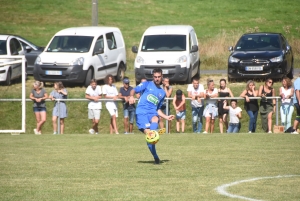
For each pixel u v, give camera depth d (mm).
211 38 93062
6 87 57906
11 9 121938
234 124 42656
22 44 64125
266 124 42781
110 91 45250
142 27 112250
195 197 20078
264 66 55750
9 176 24156
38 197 20297
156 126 26516
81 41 59125
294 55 77438
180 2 131875
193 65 59688
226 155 29312
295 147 32125
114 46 62469
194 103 44000
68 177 23812
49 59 57125
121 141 36062
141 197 20094
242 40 59656
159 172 24688
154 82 26641
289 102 41969
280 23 114438
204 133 40219
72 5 126500
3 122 51438
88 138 38031
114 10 124188
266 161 27359
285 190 21109
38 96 44250
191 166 26094
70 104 52312
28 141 36406
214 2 131375
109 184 22328
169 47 58438
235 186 21812
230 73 56812
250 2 130750
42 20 115375
